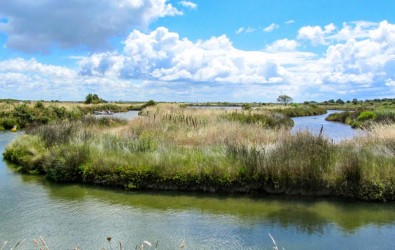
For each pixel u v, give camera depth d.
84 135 16.19
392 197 10.04
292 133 15.88
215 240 7.84
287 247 7.50
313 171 10.57
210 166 11.34
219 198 10.49
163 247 7.50
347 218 8.98
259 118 25.86
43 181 12.57
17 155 15.78
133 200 10.43
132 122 23.12
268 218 9.02
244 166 11.12
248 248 7.47
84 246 7.57
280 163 10.98
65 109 41.44
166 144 13.95
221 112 26.52
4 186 11.97
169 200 10.38
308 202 10.08
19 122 33.03
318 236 8.01
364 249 7.40
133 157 12.42
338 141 14.69
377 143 12.97
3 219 9.06
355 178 10.28
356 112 42.84
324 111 71.06
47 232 8.28
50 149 14.59
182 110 27.00
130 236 8.05
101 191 11.26
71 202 10.31
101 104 72.19
